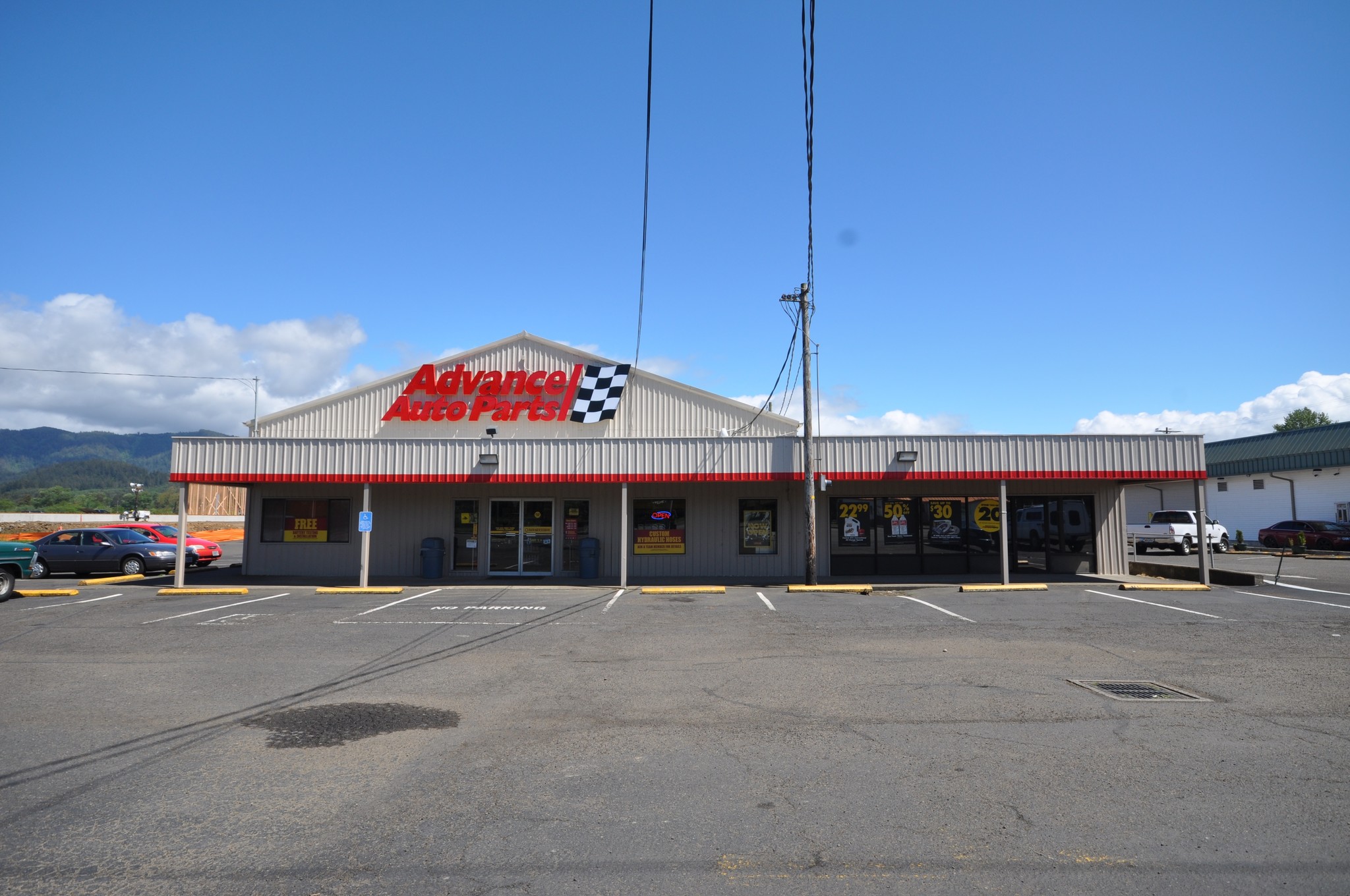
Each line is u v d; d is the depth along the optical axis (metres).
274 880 4.31
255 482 20.47
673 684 9.12
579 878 4.32
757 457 20.08
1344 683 8.98
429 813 5.27
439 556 22.31
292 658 10.80
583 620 14.28
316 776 6.02
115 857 4.59
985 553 22.61
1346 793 5.57
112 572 24.75
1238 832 4.90
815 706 8.09
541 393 23.94
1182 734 7.00
